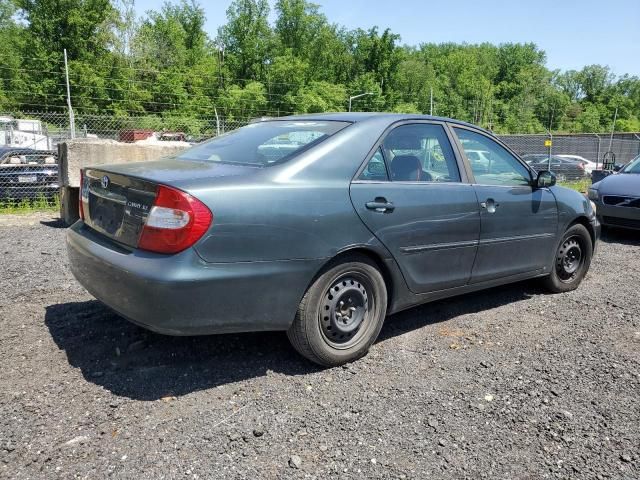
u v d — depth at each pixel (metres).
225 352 3.45
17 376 3.05
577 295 4.98
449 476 2.33
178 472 2.29
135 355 3.35
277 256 2.91
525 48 101.88
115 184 3.08
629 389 3.13
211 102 43.12
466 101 79.06
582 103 108.62
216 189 2.77
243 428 2.63
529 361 3.48
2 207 9.97
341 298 3.26
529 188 4.47
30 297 4.38
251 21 63.06
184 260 2.67
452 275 3.84
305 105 56.56
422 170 3.71
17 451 2.40
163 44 59.31
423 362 3.43
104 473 2.27
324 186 3.11
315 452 2.46
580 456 2.49
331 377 3.18
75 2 46.53
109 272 2.87
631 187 8.00
